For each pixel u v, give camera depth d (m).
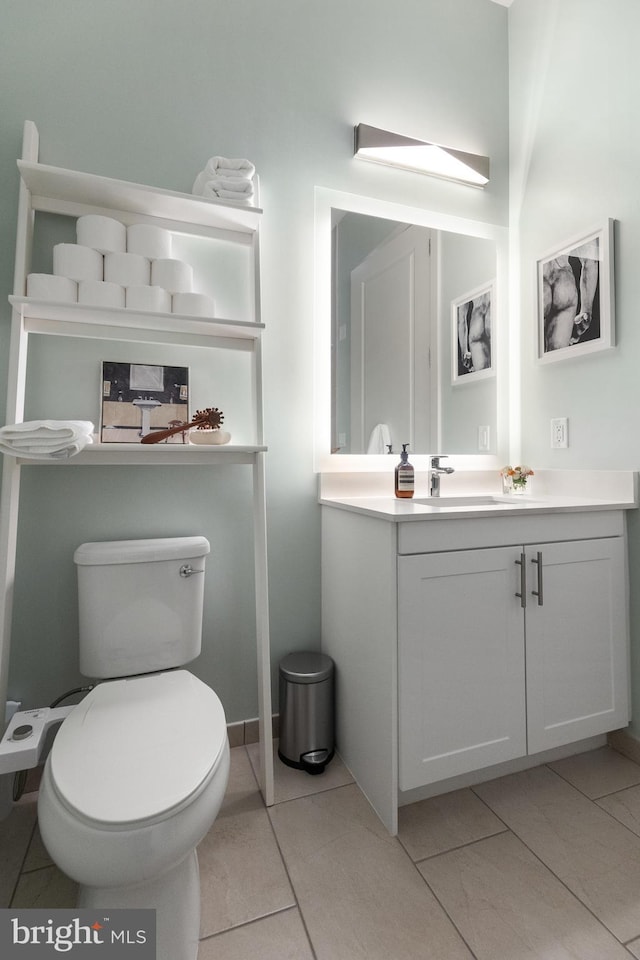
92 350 1.50
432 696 1.31
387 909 1.06
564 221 1.88
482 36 2.11
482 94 2.10
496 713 1.39
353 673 1.51
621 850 1.22
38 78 1.44
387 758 1.28
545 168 1.97
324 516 1.76
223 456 1.45
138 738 0.99
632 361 1.63
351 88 1.86
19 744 1.04
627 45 1.62
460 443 2.06
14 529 1.27
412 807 1.38
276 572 1.74
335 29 1.83
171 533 1.59
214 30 1.65
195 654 1.44
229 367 1.66
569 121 1.85
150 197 1.41
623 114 1.64
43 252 1.44
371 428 1.89
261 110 1.71
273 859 1.19
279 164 1.74
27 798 1.39
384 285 1.92
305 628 1.78
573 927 1.02
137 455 1.36
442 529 1.32
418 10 1.98
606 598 1.57
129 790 0.84
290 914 1.05
